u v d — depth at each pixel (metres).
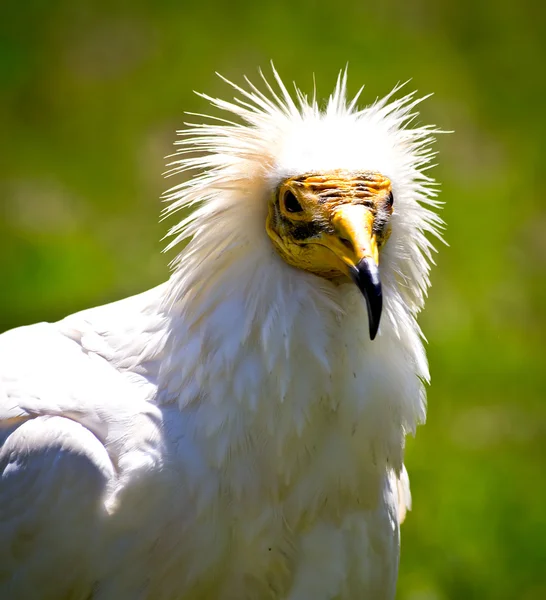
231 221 6.36
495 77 21.05
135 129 19.08
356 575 6.70
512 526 11.94
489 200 18.27
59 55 20.69
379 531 6.76
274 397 6.18
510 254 17.22
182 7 22.05
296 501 6.38
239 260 6.31
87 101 19.73
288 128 6.44
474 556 11.47
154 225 17.11
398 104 6.75
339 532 6.57
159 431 6.24
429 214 6.72
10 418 6.38
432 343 15.21
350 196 6.11
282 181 6.28
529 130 19.86
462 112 20.06
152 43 21.02
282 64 20.48
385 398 6.33
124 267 16.17
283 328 6.16
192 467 6.18
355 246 5.91
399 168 6.51
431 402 14.12
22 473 6.17
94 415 6.31
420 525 11.88
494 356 15.04
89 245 16.69
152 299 6.81
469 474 12.76
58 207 17.47
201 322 6.33
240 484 6.23
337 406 6.31
